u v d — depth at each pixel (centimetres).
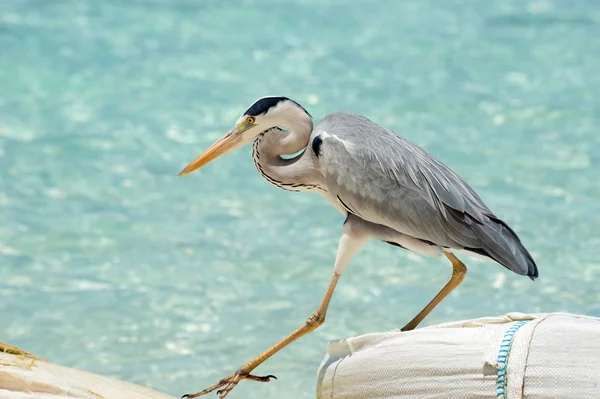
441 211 781
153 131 1773
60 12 2581
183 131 1775
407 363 664
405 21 2595
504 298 1131
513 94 2006
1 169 1568
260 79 2088
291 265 1241
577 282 1171
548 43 2386
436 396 648
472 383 636
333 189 811
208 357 997
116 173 1575
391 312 1102
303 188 848
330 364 705
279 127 845
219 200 1473
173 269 1226
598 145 1700
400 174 790
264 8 2706
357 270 1228
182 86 2041
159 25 2506
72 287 1167
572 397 604
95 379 773
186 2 2742
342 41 2400
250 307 1120
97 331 1055
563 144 1708
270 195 1500
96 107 1905
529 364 620
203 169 1609
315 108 1889
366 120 830
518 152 1667
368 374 679
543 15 2642
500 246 768
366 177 794
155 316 1094
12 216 1385
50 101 1933
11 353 806
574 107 1922
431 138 1741
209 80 2081
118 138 1734
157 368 970
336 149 805
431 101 1952
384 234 811
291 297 1147
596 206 1418
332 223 1388
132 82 2058
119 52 2261
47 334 1043
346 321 1080
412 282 1188
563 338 623
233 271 1221
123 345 1023
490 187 1501
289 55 2275
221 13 2641
